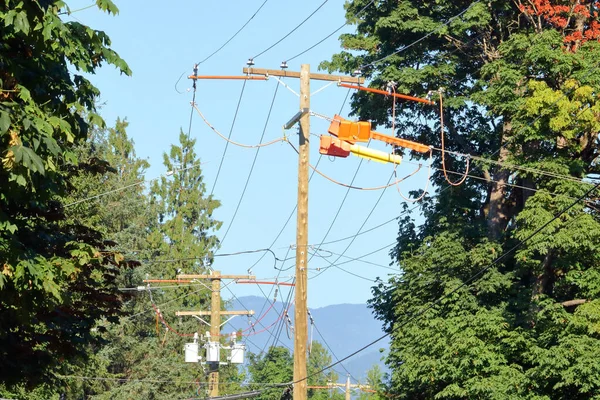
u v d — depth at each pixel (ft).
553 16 219.00
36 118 91.56
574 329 189.98
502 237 238.89
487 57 249.34
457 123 259.80
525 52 213.25
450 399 214.07
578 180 194.59
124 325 348.18
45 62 100.01
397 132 258.78
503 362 203.21
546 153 206.90
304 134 153.07
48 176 98.43
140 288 255.70
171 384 356.59
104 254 132.36
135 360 360.89
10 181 91.09
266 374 458.09
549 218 194.08
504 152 234.58
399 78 236.02
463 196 244.83
